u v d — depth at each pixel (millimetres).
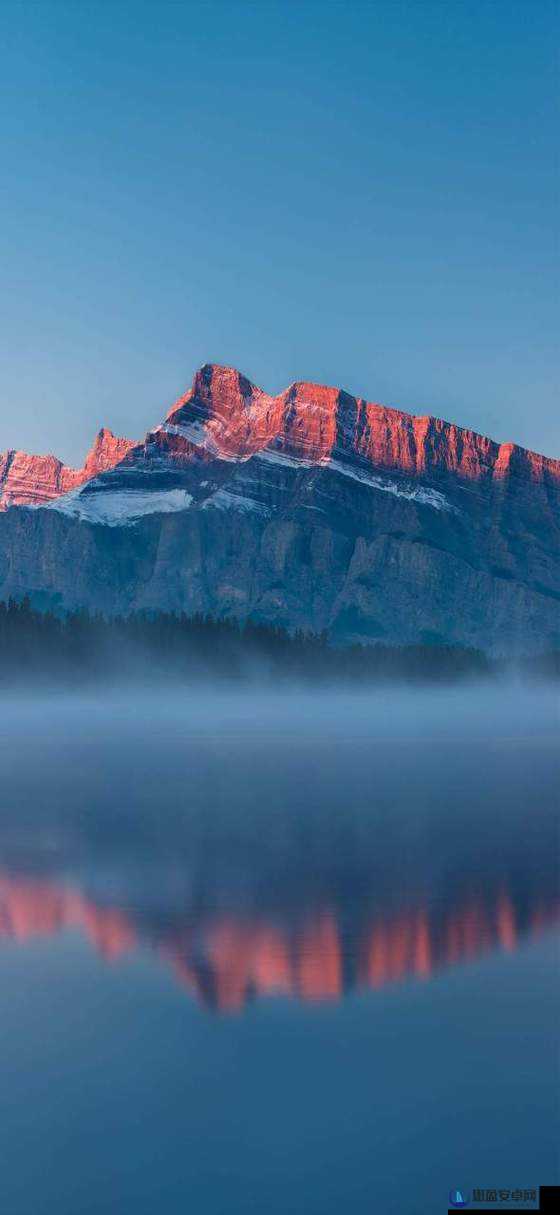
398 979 31359
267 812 71562
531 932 36625
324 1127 22312
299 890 44281
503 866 49812
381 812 71312
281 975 31734
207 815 70188
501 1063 24953
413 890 44188
